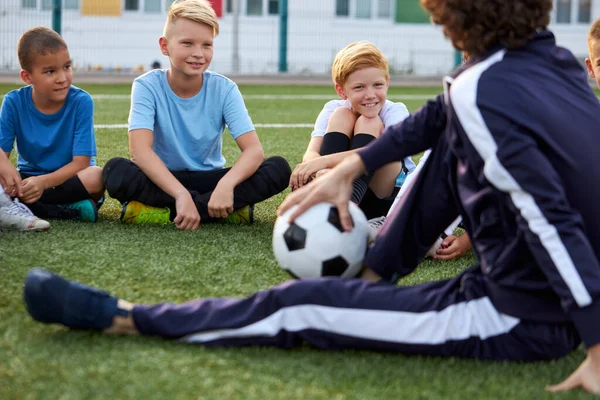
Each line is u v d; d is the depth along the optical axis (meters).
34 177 2.91
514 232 1.61
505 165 1.52
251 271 2.37
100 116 7.11
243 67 14.91
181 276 2.30
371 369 1.63
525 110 1.53
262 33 15.03
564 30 16.44
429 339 1.65
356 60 2.76
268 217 3.20
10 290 2.10
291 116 7.80
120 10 13.91
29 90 3.06
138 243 2.66
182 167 3.07
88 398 1.46
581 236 1.49
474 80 1.56
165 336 1.75
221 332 1.71
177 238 2.75
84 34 13.83
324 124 3.04
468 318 1.66
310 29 14.98
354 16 15.27
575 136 1.56
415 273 2.44
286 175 3.01
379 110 2.83
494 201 1.62
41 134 3.04
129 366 1.60
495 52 1.61
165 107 3.01
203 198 2.96
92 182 2.97
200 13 2.92
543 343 1.65
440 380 1.59
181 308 1.75
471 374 1.62
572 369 1.67
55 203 2.99
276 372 1.60
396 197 2.61
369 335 1.66
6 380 1.53
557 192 1.50
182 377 1.56
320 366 1.64
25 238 2.68
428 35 15.61
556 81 1.61
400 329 1.65
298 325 1.67
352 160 1.93
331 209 1.97
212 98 3.07
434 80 14.14
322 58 15.07
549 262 1.50
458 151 1.66
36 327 1.82
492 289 1.66
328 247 1.93
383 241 1.84
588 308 1.48
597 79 2.91
